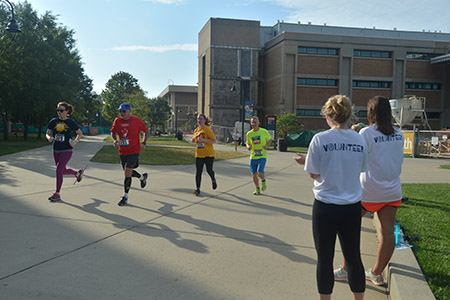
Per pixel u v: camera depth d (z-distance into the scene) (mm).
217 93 52844
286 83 48250
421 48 49531
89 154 17609
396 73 49688
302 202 7293
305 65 48312
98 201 6762
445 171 14648
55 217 5484
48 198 6809
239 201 7230
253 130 8016
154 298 3018
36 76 28812
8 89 28594
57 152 6668
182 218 5684
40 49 29953
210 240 4613
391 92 49750
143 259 3885
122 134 6734
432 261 3680
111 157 16156
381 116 3221
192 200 7176
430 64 50219
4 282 3232
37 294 3020
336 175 2586
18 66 28484
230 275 3535
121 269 3600
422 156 25312
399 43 49156
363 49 49031
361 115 49469
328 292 2602
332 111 2689
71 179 9430
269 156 21281
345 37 48344
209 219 5684
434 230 4891
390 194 3186
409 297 2752
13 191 7480
